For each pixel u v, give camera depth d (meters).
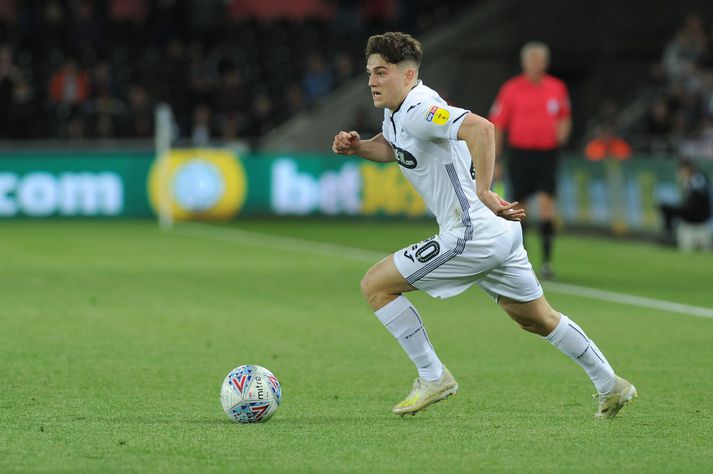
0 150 87.19
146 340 36.62
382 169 89.12
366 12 115.75
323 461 21.03
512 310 24.83
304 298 47.66
